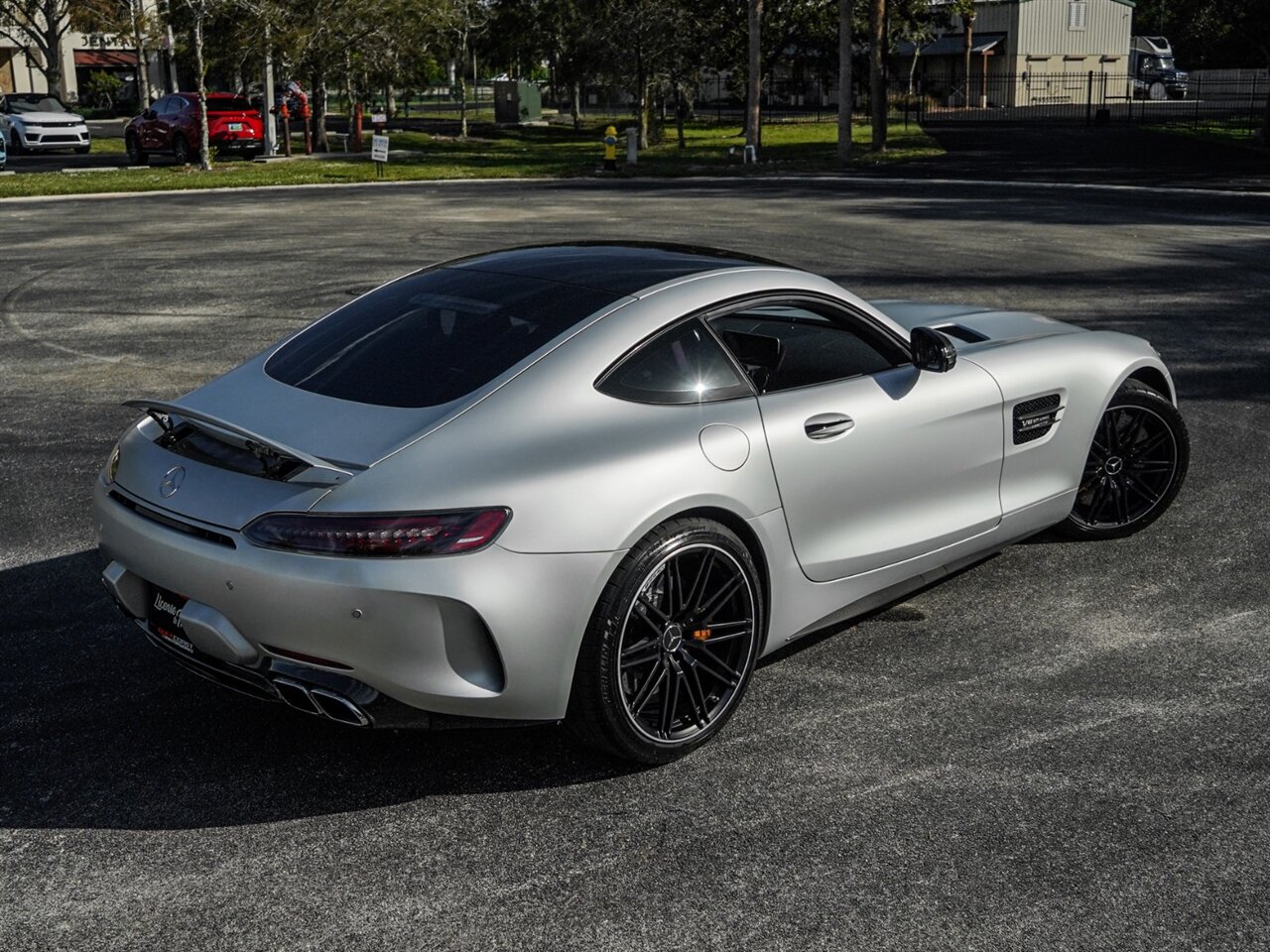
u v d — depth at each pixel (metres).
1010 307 11.26
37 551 5.59
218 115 31.02
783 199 21.83
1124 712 4.12
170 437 3.81
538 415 3.57
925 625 4.83
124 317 11.19
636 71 39.59
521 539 3.35
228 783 3.70
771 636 4.12
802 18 42.34
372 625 3.27
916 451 4.44
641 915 3.08
